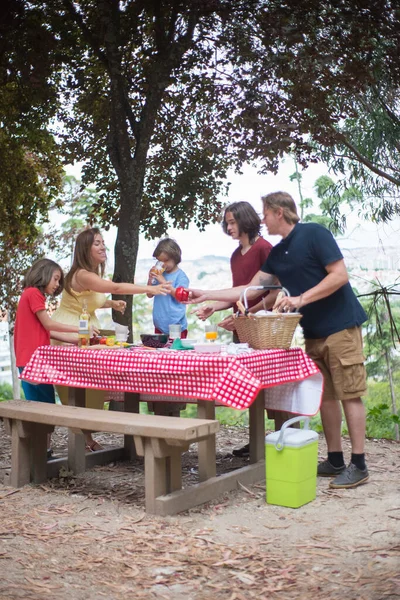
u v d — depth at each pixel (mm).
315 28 8195
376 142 9539
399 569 2953
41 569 3078
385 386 16609
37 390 5148
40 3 8336
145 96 8750
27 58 8438
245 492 4363
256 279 4809
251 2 8008
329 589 2803
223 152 8844
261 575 2992
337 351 4453
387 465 5180
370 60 8242
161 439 3846
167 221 9906
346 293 4500
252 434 4715
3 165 10852
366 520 3742
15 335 5086
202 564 3131
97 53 8398
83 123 9719
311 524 3699
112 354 4414
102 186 9945
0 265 13086
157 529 3619
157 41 8234
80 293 5465
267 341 4281
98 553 3277
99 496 4316
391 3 7785
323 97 8289
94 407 5496
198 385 4023
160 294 5574
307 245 4469
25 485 4629
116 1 8062
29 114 9664
